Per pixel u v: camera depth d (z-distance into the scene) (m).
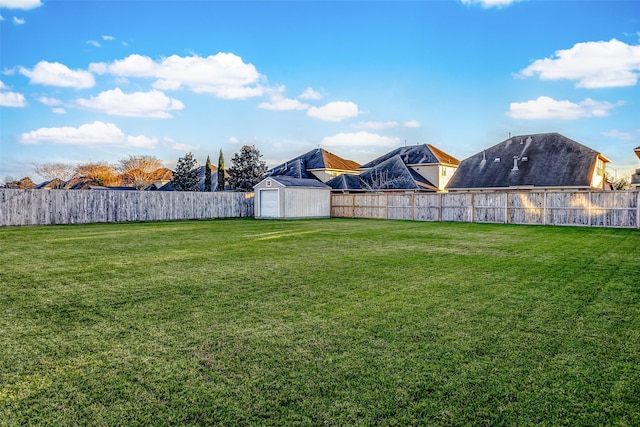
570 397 2.68
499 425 2.36
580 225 18.17
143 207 22.67
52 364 3.19
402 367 3.11
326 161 44.88
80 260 8.13
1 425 2.34
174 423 2.37
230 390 2.76
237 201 26.77
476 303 4.89
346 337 3.75
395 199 24.05
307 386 2.81
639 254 8.96
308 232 14.58
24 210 18.88
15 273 6.79
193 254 8.93
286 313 4.50
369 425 2.35
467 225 18.52
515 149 33.69
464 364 3.16
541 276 6.50
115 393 2.73
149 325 4.12
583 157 29.97
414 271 6.91
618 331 3.92
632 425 2.36
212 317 4.36
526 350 3.45
